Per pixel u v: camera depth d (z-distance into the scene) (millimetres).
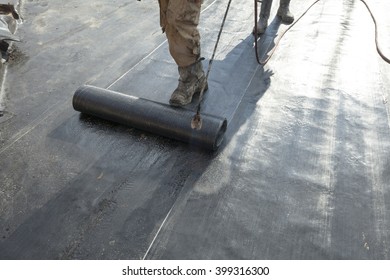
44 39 3840
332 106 3006
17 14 4059
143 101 2650
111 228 1978
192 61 2682
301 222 2053
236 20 4434
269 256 1871
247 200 2180
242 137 2670
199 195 2201
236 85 3246
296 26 4336
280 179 2332
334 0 5027
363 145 2619
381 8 4723
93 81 3227
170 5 2338
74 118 2775
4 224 1962
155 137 2631
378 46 3840
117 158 2438
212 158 2473
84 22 4262
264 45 3916
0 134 2568
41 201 2105
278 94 3143
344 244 1939
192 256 1857
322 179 2338
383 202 2189
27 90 3062
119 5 4773
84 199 2135
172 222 2027
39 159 2385
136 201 2141
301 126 2785
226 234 1973
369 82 3320
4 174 2258
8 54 3504
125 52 3701
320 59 3658
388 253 1896
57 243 1888
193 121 2336
